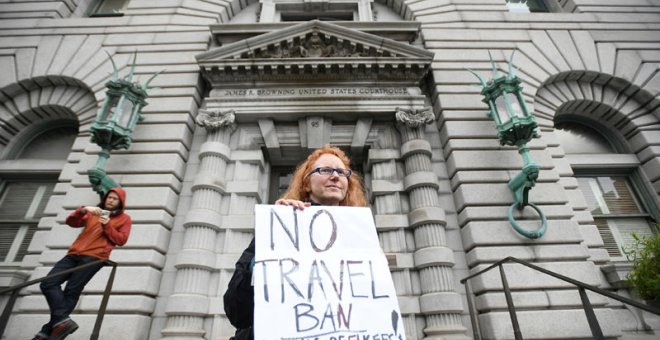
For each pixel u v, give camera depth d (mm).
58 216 7477
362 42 9727
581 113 10164
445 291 6773
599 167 9289
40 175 9195
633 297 7012
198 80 9695
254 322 2078
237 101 9094
